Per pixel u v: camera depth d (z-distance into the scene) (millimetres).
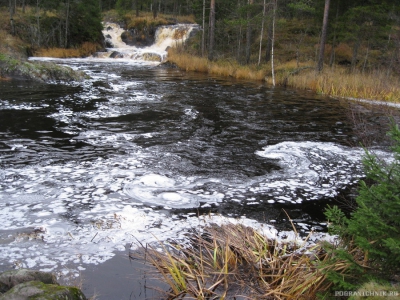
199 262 3656
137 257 3783
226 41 31469
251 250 3762
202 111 11398
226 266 3453
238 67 23328
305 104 13664
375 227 2848
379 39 23172
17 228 4254
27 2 38031
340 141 8672
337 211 3689
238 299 3145
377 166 3176
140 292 3275
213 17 26422
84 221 4477
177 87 16500
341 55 25172
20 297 2742
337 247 3443
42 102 11430
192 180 5949
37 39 31000
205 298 3156
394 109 12859
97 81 16969
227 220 4660
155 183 5723
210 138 8477
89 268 3584
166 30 36625
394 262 2818
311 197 5539
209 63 24984
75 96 12789
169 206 4988
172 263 3412
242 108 12312
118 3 43000
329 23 25203
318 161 7180
